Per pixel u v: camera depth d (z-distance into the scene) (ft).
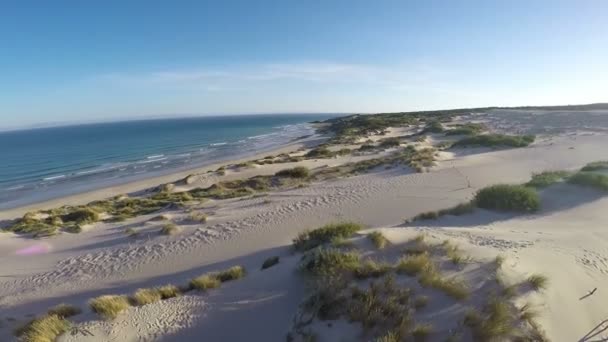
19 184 128.77
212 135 332.19
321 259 22.16
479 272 19.31
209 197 78.13
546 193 44.14
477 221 36.88
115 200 86.84
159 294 24.98
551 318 16.08
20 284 35.19
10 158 212.02
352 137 192.34
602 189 42.09
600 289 19.11
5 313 28.48
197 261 36.29
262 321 19.04
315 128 354.54
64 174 145.28
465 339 14.69
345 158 119.03
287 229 43.70
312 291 19.25
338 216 47.42
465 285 18.02
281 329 18.04
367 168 89.86
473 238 27.14
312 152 141.90
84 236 51.67
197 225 50.14
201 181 99.60
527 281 18.38
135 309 21.72
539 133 137.08
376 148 137.49
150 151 215.10
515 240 26.76
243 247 38.78
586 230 30.50
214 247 39.96
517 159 80.89
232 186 89.25
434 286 17.74
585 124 155.63
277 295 21.15
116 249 43.27
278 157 137.80
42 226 61.62
